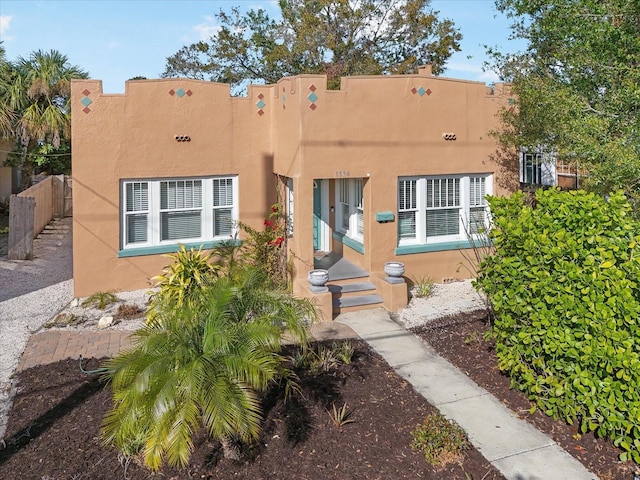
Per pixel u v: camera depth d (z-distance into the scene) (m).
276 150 12.30
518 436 6.11
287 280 11.16
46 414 6.45
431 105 11.50
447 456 5.66
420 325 9.61
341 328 9.62
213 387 4.68
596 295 5.50
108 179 11.34
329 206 13.67
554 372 6.21
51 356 8.26
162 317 6.11
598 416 5.65
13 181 24.11
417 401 6.89
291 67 27.64
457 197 12.21
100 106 11.13
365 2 26.81
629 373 5.20
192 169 11.97
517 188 12.46
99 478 5.24
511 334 6.76
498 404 6.84
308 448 5.76
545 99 9.44
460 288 11.73
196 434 5.97
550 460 5.64
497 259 6.88
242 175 12.45
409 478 5.32
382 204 11.31
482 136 12.06
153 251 11.83
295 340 7.58
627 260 5.46
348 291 10.88
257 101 12.41
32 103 20.48
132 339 6.72
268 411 6.46
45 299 11.46
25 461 5.52
